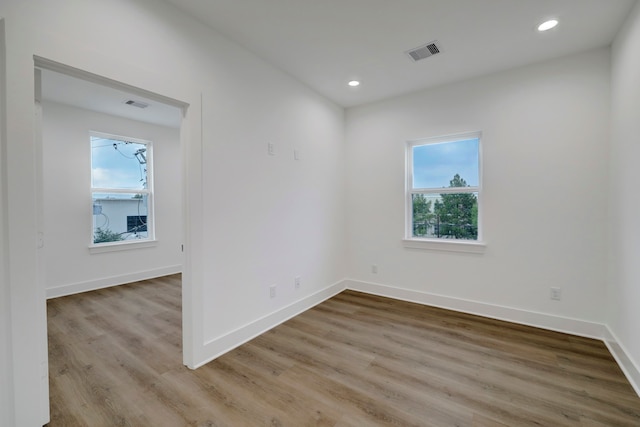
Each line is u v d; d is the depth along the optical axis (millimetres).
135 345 2521
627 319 2100
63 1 1516
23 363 1433
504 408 1729
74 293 4023
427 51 2645
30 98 1414
